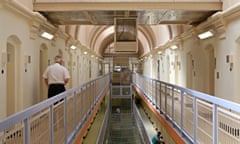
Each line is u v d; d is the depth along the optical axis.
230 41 6.28
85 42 16.48
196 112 4.28
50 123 3.40
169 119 6.79
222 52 6.82
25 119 2.45
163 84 7.80
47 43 8.25
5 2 4.65
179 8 6.80
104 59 35.09
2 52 4.80
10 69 5.87
